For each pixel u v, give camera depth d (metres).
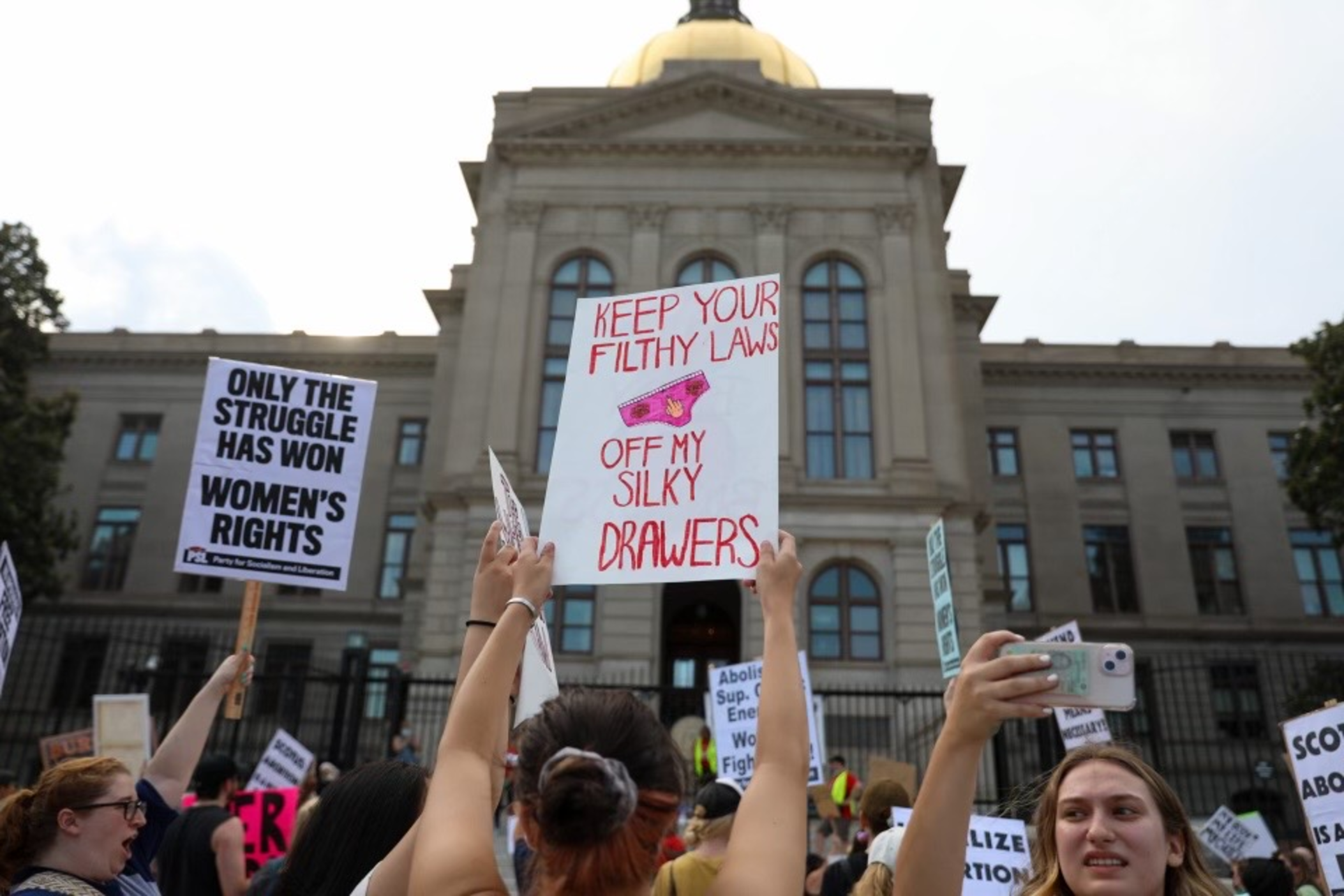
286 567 6.93
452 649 26.23
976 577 27.27
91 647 38.56
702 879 4.57
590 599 27.00
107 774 3.93
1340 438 29.56
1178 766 35.19
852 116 32.22
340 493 7.18
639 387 3.54
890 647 26.22
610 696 2.10
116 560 40.47
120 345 43.19
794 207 31.39
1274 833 30.61
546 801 1.85
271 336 43.28
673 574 3.21
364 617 39.38
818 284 30.80
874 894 4.54
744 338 3.49
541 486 27.81
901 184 31.75
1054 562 39.66
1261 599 38.78
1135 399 41.88
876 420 28.91
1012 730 24.20
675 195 31.55
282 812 7.39
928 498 27.50
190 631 39.16
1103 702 2.42
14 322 32.75
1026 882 3.24
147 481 41.53
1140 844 2.79
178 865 5.68
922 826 2.46
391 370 43.06
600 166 31.94
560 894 1.84
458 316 36.69
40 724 36.47
